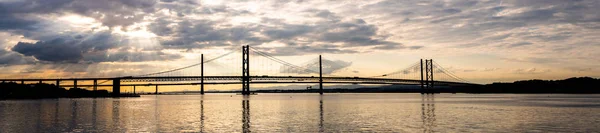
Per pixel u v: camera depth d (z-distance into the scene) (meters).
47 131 35.34
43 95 165.38
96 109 66.56
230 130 35.81
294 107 71.50
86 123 41.50
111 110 63.34
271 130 35.69
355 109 63.75
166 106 78.25
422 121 42.16
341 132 34.12
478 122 40.78
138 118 47.25
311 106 75.31
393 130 35.12
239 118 47.00
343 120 43.78
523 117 46.25
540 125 38.22
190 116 50.06
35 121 43.66
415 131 34.41
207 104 88.94
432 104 81.94
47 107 74.25
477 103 86.19
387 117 47.16
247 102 101.75
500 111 56.50
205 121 43.44
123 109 66.50
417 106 73.00
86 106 78.69
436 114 51.22
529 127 36.72
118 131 35.31
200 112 57.78
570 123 39.81
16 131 35.44
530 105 74.94
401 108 66.06
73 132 34.72
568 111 56.06
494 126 37.41
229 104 87.94
